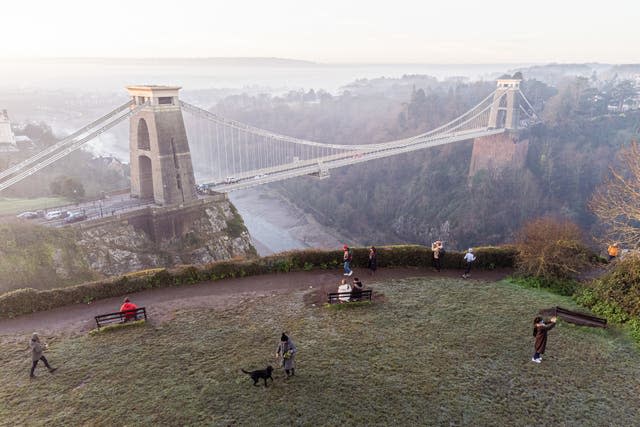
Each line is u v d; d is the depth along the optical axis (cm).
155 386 1552
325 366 1631
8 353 1819
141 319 2050
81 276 5344
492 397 1463
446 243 11625
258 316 2062
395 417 1373
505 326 1912
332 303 2136
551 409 1411
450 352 1714
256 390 1509
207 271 2536
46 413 1441
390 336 1836
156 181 6531
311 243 12156
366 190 14512
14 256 4969
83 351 1802
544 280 2389
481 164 13438
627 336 1808
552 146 13750
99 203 6719
